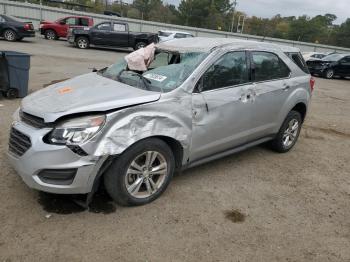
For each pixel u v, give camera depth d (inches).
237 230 136.6
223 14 3078.2
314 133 282.4
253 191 168.9
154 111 137.0
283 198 165.5
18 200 141.9
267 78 191.8
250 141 191.0
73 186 125.4
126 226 131.9
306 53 981.8
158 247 122.3
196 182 171.5
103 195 150.0
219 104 160.1
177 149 150.7
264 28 3159.5
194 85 151.3
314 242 134.3
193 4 2910.9
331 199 169.8
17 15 1165.7
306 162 214.4
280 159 213.9
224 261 118.9
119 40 868.6
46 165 122.6
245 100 174.1
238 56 173.8
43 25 948.6
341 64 808.3
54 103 134.4
